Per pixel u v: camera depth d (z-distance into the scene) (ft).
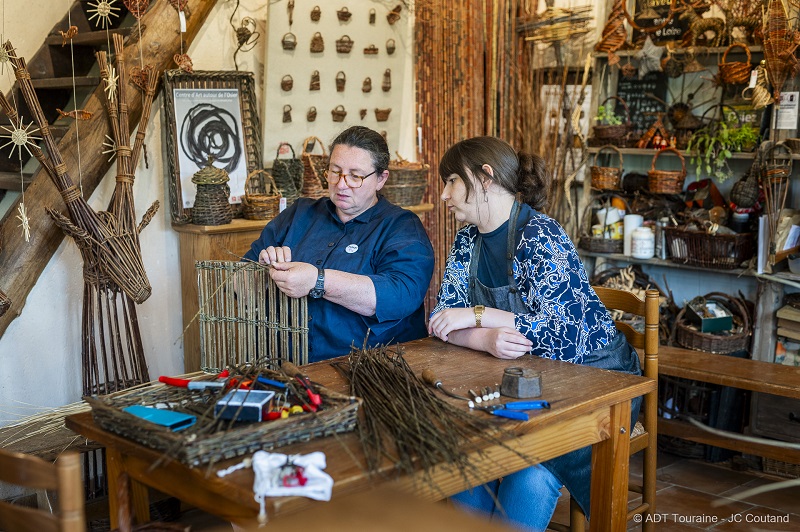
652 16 14.01
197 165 11.65
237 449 5.16
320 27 12.91
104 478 9.61
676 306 13.80
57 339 10.93
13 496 9.60
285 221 9.59
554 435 6.34
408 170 13.23
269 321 8.29
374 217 9.12
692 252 13.07
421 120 14.67
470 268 8.59
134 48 10.96
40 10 13.23
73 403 10.84
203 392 6.20
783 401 11.32
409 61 14.46
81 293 11.09
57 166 9.58
